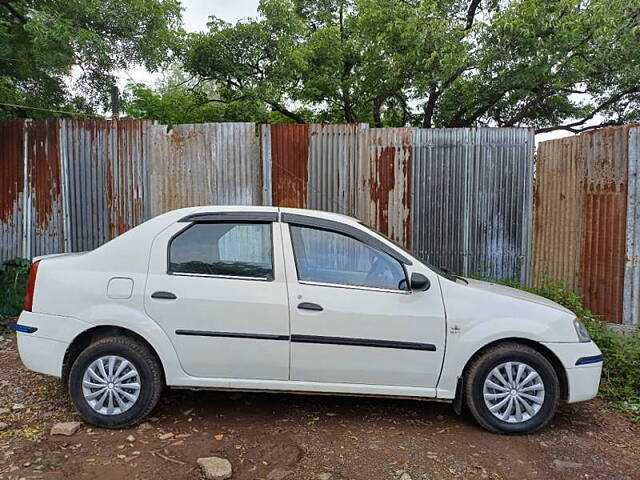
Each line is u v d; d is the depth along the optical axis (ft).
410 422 12.37
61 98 30.96
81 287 11.66
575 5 30.22
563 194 21.34
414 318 11.57
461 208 22.34
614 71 33.63
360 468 10.06
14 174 22.53
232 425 11.95
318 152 22.48
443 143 22.25
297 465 10.11
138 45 28.19
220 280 11.68
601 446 11.46
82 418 11.85
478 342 11.60
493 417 11.71
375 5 37.65
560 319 11.94
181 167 22.63
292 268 11.79
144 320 11.46
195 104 39.68
